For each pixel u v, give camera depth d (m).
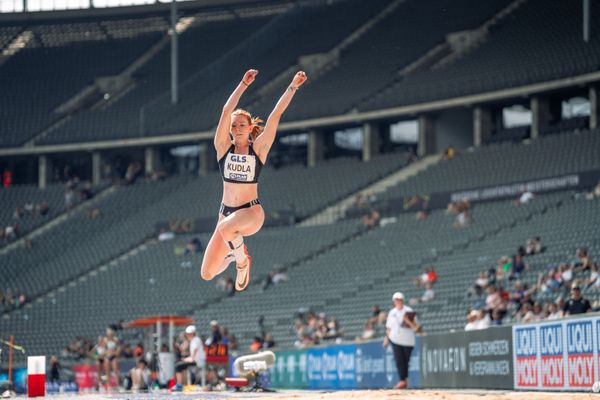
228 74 75.31
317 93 69.12
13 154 75.06
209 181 69.06
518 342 22.77
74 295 61.22
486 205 52.28
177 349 37.97
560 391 20.84
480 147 59.53
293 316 49.91
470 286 43.41
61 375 46.59
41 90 80.19
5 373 47.16
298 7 78.38
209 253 14.66
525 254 42.97
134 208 69.19
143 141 71.81
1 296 62.44
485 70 61.94
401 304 26.42
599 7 63.09
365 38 73.31
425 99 62.00
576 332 20.19
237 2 77.81
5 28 83.38
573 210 46.16
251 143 14.34
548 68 58.28
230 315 52.62
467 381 25.28
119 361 44.25
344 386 32.78
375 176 62.38
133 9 79.25
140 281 60.34
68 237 68.25
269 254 58.06
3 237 70.00
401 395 15.51
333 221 59.81
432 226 52.97
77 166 76.62
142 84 78.19
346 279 51.44
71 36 83.94
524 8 67.44
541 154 54.50
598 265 36.34
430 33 70.00
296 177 66.12
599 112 56.22
